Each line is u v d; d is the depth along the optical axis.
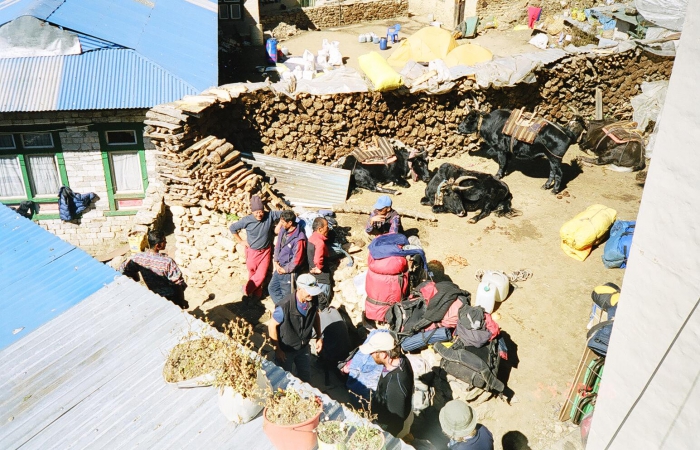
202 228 10.39
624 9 19.61
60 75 12.48
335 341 7.68
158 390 4.70
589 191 11.97
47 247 6.56
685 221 2.94
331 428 4.03
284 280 8.79
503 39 23.77
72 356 5.08
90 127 12.40
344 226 10.68
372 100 12.27
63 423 4.47
